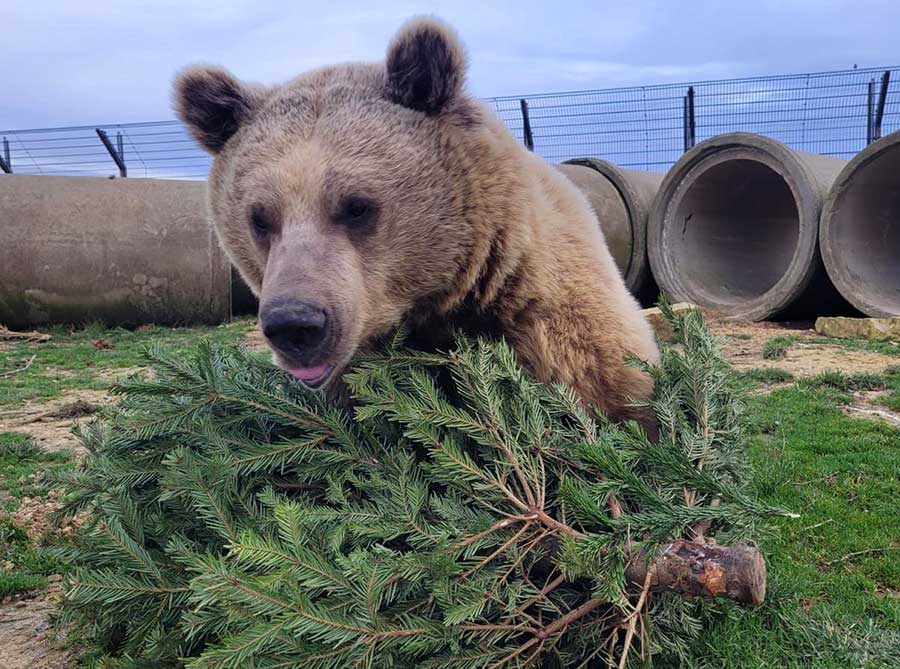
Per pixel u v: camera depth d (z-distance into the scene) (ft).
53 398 9.57
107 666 3.10
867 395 8.05
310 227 3.28
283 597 2.51
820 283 13.75
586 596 2.92
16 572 4.53
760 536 3.31
